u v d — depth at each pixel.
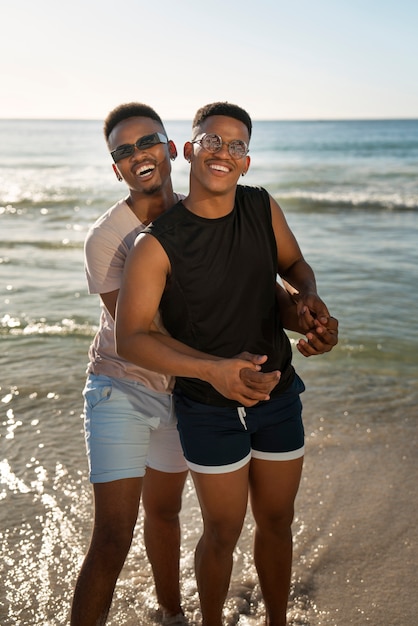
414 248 10.81
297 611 2.78
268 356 2.40
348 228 13.39
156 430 2.56
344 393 5.05
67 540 3.22
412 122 191.00
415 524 3.37
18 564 3.04
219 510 2.34
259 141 70.06
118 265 2.52
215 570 2.39
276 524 2.50
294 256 2.57
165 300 2.31
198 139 2.24
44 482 3.76
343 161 38.44
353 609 2.78
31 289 8.12
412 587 2.90
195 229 2.26
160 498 2.65
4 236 12.24
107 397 2.45
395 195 19.33
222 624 2.53
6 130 151.62
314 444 4.24
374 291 7.96
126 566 3.06
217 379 2.07
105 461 2.37
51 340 6.25
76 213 16.06
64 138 92.94
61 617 2.72
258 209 2.38
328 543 3.23
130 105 2.62
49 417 4.61
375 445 4.21
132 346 2.19
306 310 2.36
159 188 2.58
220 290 2.29
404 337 6.29
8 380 5.25
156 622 2.73
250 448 2.40
